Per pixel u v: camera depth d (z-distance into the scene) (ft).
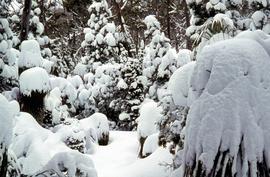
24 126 24.75
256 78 8.63
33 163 22.16
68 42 102.94
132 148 41.88
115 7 84.99
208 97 8.73
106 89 65.31
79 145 38.24
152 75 59.31
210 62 9.18
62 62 84.33
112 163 36.99
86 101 66.95
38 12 65.72
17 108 25.95
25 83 34.37
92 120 45.32
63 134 37.60
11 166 12.69
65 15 83.20
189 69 13.34
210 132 8.46
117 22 95.86
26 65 37.19
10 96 36.55
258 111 8.48
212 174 8.39
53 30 83.71
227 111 8.44
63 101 53.31
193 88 9.40
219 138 8.37
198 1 42.60
